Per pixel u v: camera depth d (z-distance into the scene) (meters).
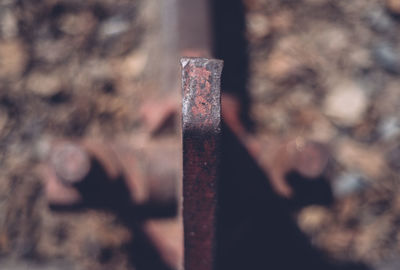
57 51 0.73
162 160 0.58
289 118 0.73
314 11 0.73
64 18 0.73
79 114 0.73
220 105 0.43
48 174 0.60
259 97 0.73
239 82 0.72
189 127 0.43
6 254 0.71
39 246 0.71
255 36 0.73
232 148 0.58
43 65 0.73
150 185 0.58
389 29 0.73
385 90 0.73
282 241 0.69
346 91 0.73
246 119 0.72
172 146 0.59
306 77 0.73
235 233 0.59
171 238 0.58
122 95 0.73
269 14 0.73
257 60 0.73
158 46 0.68
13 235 0.71
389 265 0.70
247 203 0.59
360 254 0.70
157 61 0.68
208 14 0.63
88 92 0.73
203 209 0.44
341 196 0.71
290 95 0.73
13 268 0.70
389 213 0.71
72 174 0.57
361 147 0.72
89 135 0.72
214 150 0.43
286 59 0.73
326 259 0.70
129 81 0.73
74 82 0.73
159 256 0.61
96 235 0.71
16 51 0.73
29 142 0.72
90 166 0.57
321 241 0.70
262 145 0.61
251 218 0.61
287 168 0.59
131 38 0.73
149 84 0.71
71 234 0.71
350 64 0.73
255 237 0.66
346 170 0.71
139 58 0.73
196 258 0.45
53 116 0.72
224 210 0.58
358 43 0.73
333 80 0.73
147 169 0.58
